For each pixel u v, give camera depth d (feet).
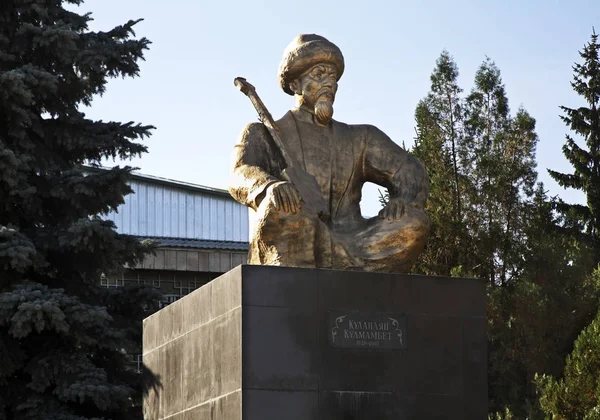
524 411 66.80
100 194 53.72
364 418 27.99
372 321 28.48
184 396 30.83
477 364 29.09
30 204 52.54
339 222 31.42
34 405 49.73
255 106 31.68
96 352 53.06
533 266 71.87
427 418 28.45
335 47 32.27
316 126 32.01
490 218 76.13
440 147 78.43
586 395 55.01
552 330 69.41
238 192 30.58
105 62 54.13
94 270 53.93
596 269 71.87
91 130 55.77
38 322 47.96
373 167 31.99
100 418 48.70
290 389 27.61
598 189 81.25
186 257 75.05
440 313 29.01
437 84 80.18
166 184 79.66
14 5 54.80
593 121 83.25
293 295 28.07
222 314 28.76
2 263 50.24
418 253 31.04
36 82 51.98
